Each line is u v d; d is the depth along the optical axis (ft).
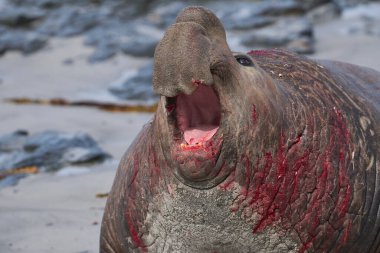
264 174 59.16
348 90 70.18
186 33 54.24
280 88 62.85
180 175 57.62
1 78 178.60
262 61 68.69
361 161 65.72
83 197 103.65
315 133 62.95
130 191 64.08
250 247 60.90
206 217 59.31
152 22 197.77
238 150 57.41
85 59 184.03
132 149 68.39
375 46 168.55
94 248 86.38
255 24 181.47
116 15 204.13
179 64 53.52
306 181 61.67
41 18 205.26
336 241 64.13
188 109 55.52
